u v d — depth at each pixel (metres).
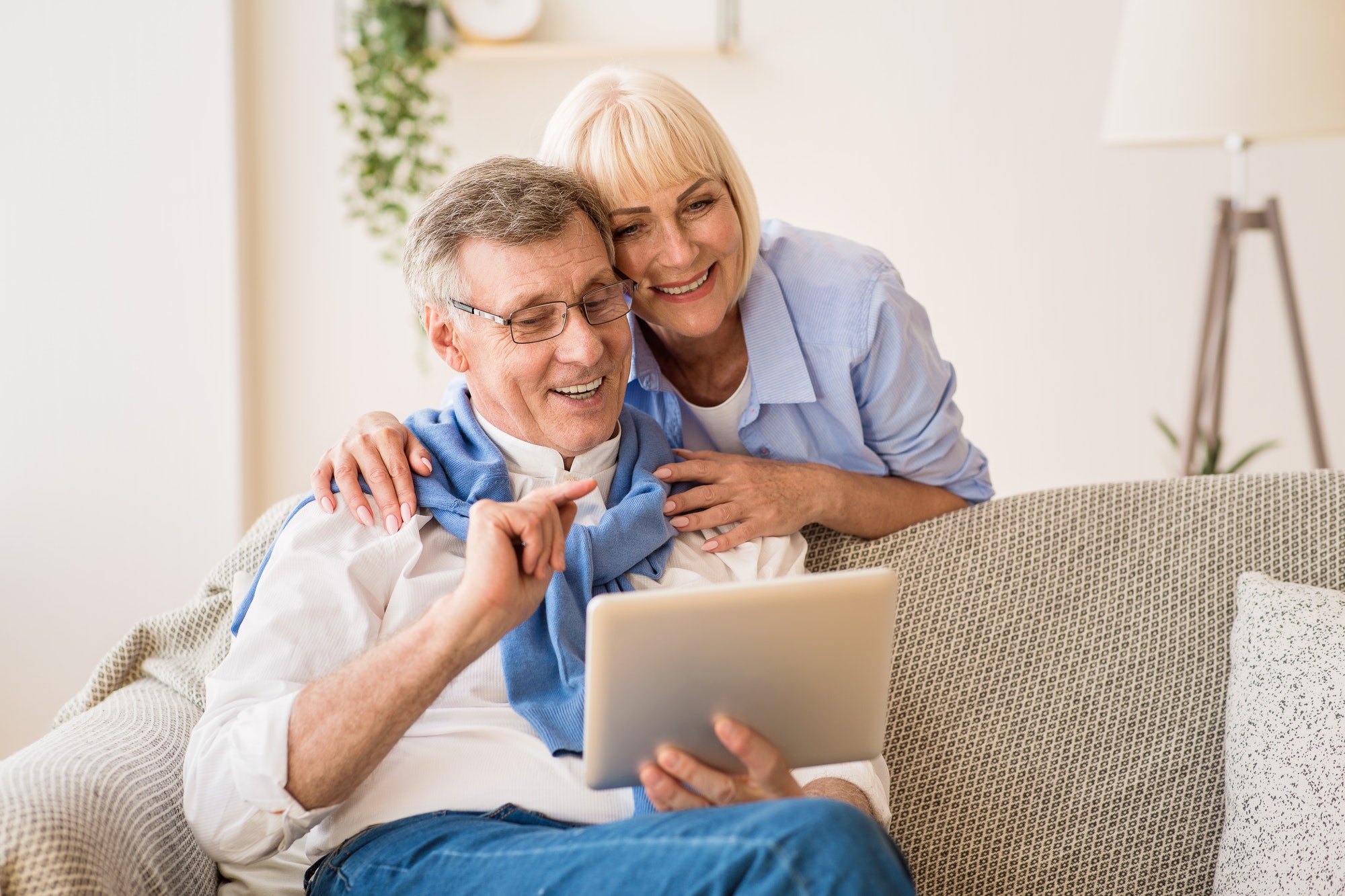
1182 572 1.43
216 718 1.16
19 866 0.99
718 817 0.95
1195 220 3.10
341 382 3.18
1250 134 2.35
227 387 2.94
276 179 3.10
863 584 1.00
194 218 2.89
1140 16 2.47
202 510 2.95
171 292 2.90
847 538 1.50
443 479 1.36
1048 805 1.38
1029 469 3.22
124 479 2.92
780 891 0.89
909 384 1.56
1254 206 3.11
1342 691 1.21
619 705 0.98
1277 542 1.42
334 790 1.09
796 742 1.05
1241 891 1.25
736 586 0.97
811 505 1.46
